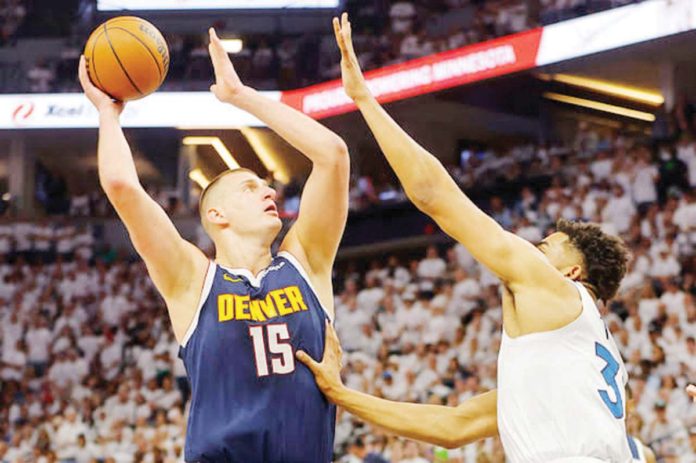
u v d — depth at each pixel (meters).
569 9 18.84
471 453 12.05
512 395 3.72
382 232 20.59
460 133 23.30
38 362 18.80
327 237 4.03
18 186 24.58
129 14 23.91
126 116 22.02
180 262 3.85
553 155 19.50
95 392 17.45
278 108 4.08
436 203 3.78
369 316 16.52
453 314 15.77
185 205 23.58
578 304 3.78
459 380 13.62
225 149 24.34
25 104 22.28
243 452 3.68
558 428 3.64
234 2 23.75
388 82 20.39
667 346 12.97
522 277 3.75
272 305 3.85
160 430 14.97
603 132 22.14
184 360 3.86
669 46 18.02
